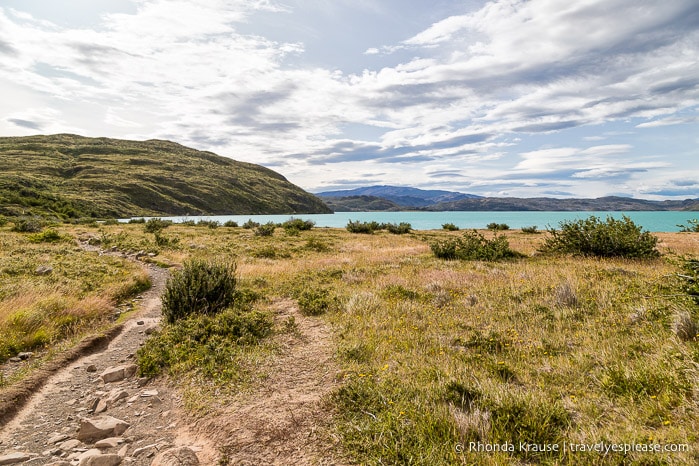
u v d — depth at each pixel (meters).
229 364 5.99
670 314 6.62
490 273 13.42
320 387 5.07
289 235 39.28
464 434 3.73
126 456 3.89
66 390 5.79
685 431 3.50
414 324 7.82
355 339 6.87
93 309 10.20
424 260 18.19
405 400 4.44
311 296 10.09
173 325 8.27
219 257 20.98
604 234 17.17
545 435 3.66
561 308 8.39
